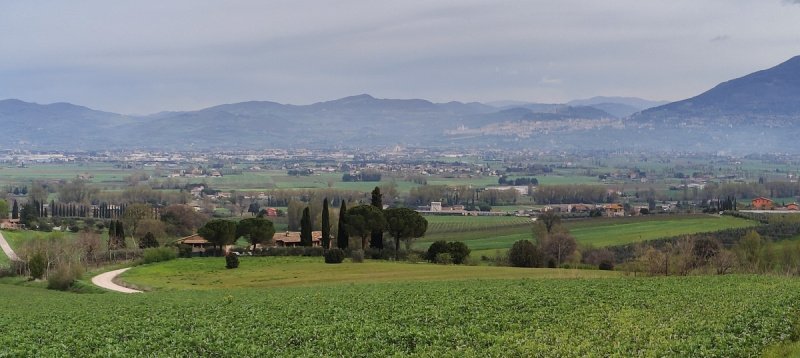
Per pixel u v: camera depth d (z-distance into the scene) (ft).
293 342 139.23
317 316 170.81
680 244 342.44
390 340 135.13
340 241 435.53
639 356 108.47
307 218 469.57
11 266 416.05
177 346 137.90
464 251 398.01
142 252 474.90
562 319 149.18
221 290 271.08
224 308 192.95
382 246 438.40
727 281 218.18
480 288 220.23
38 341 152.05
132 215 640.58
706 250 351.87
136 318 179.83
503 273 304.91
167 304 210.18
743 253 366.02
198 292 262.88
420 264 370.32
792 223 485.15
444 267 344.69
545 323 145.59
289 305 193.57
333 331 146.72
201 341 140.46
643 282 222.89
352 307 184.55
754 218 550.77
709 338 117.60
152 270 365.40
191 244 503.61
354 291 229.86
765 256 370.53
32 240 470.39
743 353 109.19
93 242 478.59
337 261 377.91
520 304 174.19
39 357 132.67
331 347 131.34
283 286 283.59
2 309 216.95
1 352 137.90
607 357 110.42
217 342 138.21
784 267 339.36
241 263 383.86
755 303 154.61
